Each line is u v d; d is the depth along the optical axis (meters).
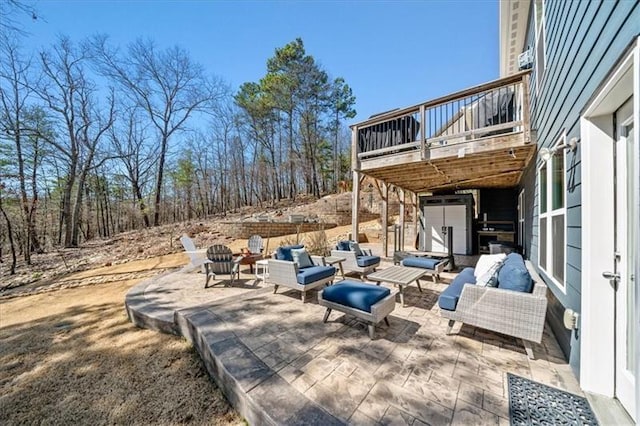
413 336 2.86
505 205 9.43
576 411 1.75
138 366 2.85
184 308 3.96
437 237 9.20
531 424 1.63
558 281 2.86
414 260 5.03
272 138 22.67
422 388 1.98
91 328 3.94
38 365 2.96
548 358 2.42
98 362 2.97
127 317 4.29
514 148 4.33
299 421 1.64
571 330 2.25
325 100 21.89
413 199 10.83
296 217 13.91
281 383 2.03
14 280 7.10
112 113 15.52
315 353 2.49
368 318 2.82
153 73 17.11
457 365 2.29
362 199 16.44
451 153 4.86
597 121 1.96
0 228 9.97
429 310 3.67
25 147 11.60
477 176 7.10
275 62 20.17
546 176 3.45
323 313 3.57
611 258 1.90
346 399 1.85
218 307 3.80
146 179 18.58
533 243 4.72
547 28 3.34
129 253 9.73
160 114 17.91
